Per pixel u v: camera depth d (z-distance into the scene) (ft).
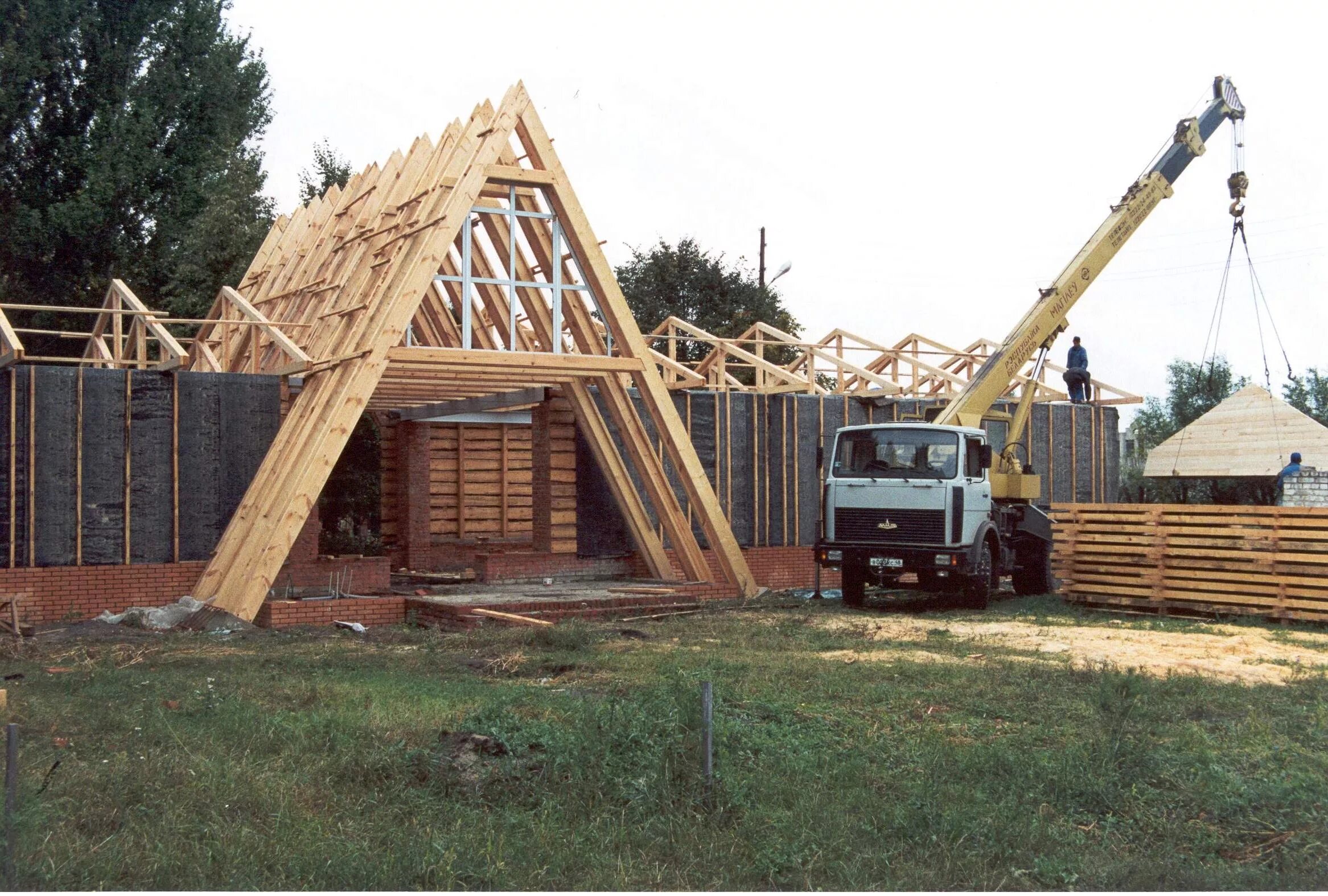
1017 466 69.31
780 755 27.45
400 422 82.64
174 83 104.47
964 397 65.00
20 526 53.98
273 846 20.94
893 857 21.22
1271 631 51.47
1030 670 39.75
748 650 45.21
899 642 47.91
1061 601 64.28
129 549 56.13
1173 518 57.62
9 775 20.06
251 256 99.14
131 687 36.17
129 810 22.54
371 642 49.78
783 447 77.10
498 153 58.95
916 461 60.39
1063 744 29.09
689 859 20.94
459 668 41.63
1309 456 94.79
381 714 31.07
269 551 53.01
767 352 145.28
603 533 72.08
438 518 84.53
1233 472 97.91
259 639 49.47
